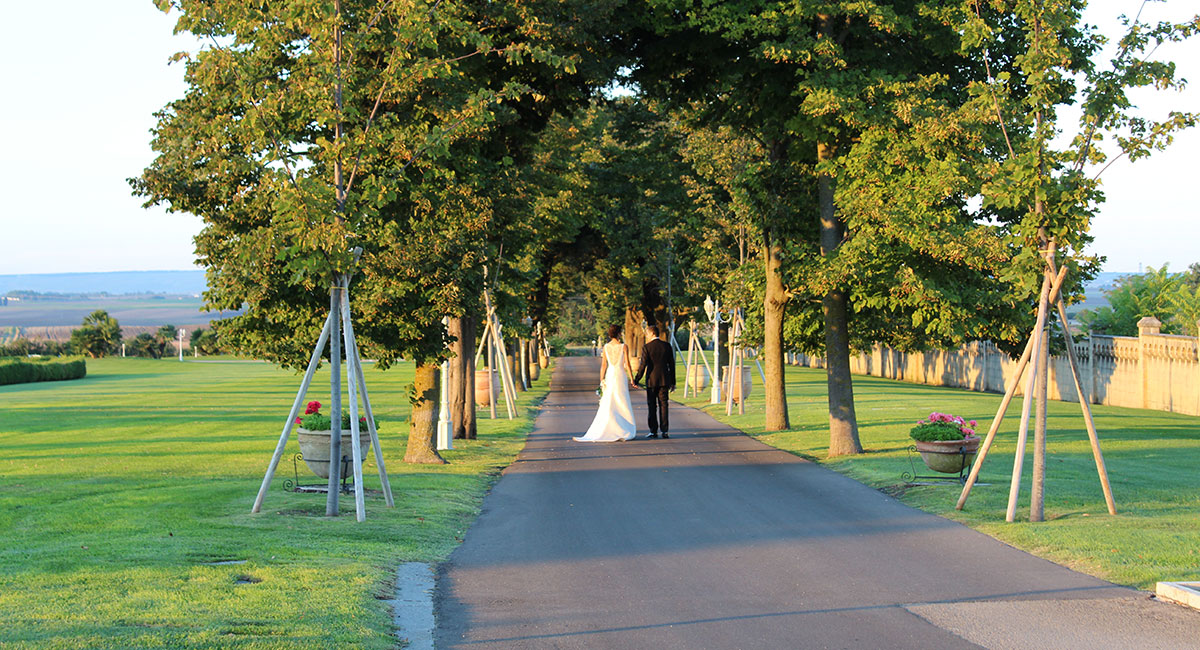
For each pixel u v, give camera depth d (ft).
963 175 47.98
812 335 71.92
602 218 140.15
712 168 92.17
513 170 58.39
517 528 34.45
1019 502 37.37
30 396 136.46
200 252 43.98
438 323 49.83
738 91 62.34
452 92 44.21
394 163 41.27
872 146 51.08
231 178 40.14
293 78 37.96
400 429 80.33
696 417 91.20
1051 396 115.96
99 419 92.73
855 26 54.80
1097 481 42.57
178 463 55.36
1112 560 27.07
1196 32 33.94
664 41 59.57
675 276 141.38
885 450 57.93
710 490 43.21
